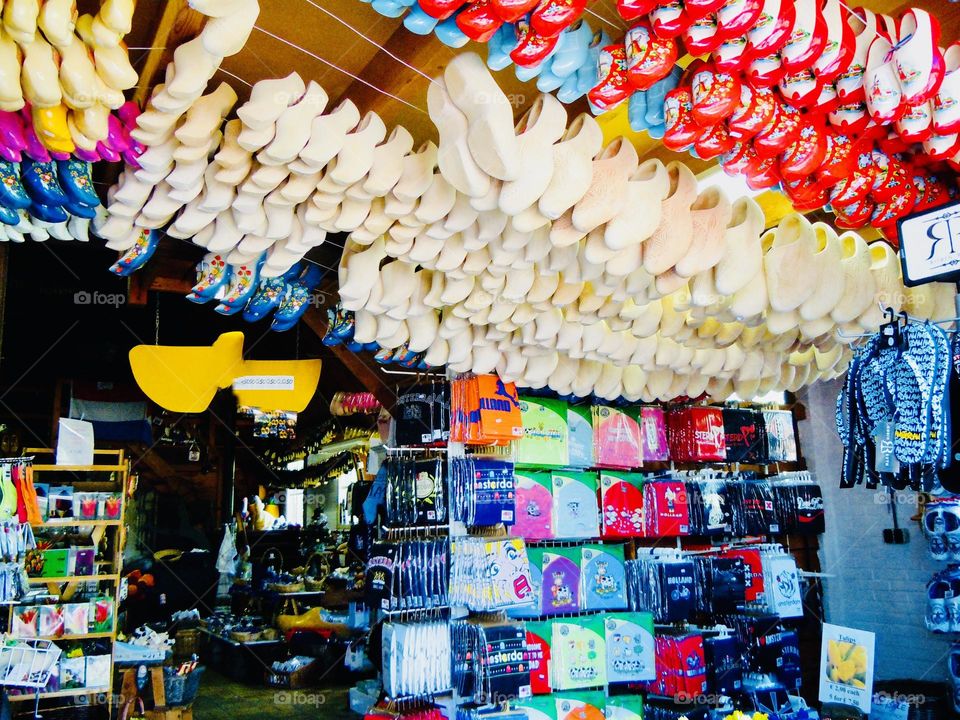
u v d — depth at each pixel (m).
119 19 1.47
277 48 2.15
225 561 7.87
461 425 3.65
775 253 2.88
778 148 2.06
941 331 2.89
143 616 6.77
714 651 4.14
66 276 4.80
